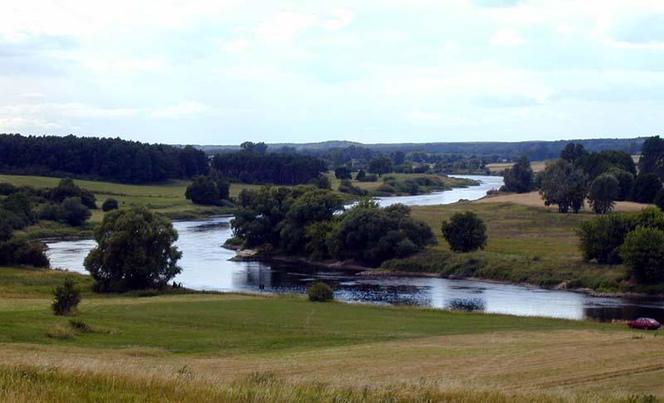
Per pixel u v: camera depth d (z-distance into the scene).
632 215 96.12
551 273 92.06
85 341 41.34
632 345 43.50
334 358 38.56
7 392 16.92
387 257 109.00
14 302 60.22
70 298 52.00
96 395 17.77
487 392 22.98
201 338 45.31
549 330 53.25
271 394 18.95
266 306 64.38
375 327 53.62
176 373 22.44
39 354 32.97
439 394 22.02
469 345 44.12
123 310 58.50
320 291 70.00
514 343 45.12
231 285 89.88
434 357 39.16
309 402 18.97
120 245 79.62
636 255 84.31
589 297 81.81
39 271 89.31
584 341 45.69
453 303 76.69
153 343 42.44
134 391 18.64
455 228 108.56
